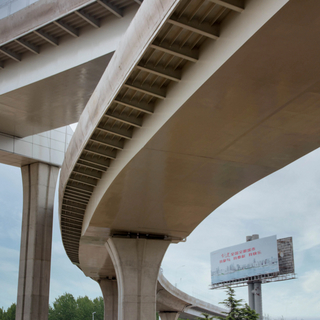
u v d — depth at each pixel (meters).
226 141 19.88
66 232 42.75
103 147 24.00
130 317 32.53
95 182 29.08
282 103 16.59
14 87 31.67
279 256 67.81
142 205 28.44
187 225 32.78
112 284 65.69
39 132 41.81
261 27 12.55
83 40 28.27
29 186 46.38
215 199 27.86
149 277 33.81
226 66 14.38
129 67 16.44
